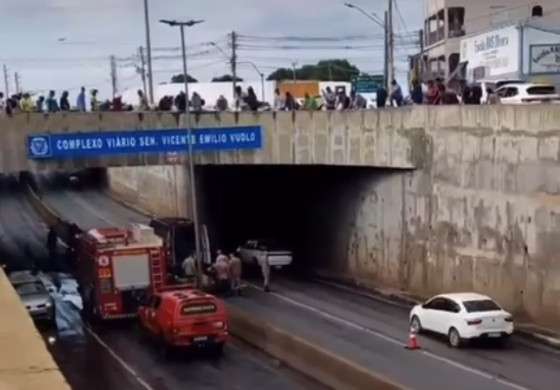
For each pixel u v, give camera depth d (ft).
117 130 142.10
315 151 144.46
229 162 147.43
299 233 171.83
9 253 181.06
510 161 110.22
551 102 114.21
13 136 137.08
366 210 145.28
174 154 144.56
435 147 125.70
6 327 25.04
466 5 236.43
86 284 119.85
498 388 79.46
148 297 108.27
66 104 144.46
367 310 123.75
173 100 165.07
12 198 272.31
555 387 79.97
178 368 91.15
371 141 137.69
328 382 81.05
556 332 102.89
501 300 112.68
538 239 105.81
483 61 168.66
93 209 247.29
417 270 131.54
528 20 177.06
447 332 99.96
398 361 91.50
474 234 117.80
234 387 82.33
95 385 84.07
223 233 183.11
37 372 20.29
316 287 145.59
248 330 103.81
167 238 150.41
